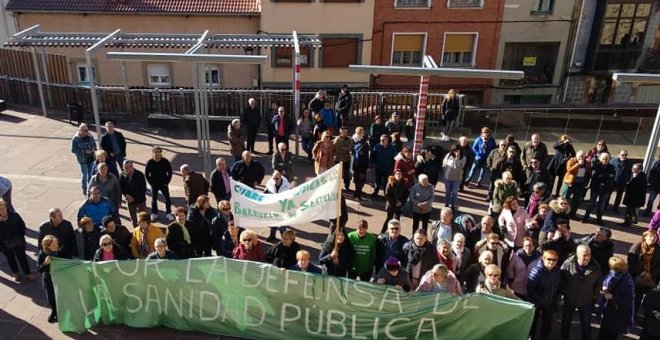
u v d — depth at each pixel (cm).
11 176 1302
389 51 2627
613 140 1543
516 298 694
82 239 810
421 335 718
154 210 1116
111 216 827
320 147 1212
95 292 757
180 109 1783
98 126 1337
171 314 765
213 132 1686
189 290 746
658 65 2744
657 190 1189
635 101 2800
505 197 1002
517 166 1159
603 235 786
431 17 2588
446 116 1555
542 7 2644
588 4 2641
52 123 1725
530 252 746
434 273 689
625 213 1215
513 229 858
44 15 2434
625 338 791
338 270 775
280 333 748
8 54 1881
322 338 740
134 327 773
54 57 1814
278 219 748
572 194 1161
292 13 2453
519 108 1558
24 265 877
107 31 2472
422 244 758
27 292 858
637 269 795
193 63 1241
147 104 1789
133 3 2455
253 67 2577
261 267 721
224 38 1571
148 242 822
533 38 2695
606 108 1526
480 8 2598
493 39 2669
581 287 715
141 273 744
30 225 1070
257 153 1518
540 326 809
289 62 2577
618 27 2662
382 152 1202
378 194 1280
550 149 1526
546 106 1581
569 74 2783
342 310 721
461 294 694
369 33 2536
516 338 689
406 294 698
